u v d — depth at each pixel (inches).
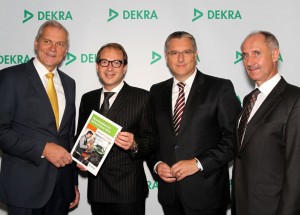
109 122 75.9
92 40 106.1
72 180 85.0
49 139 75.8
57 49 78.4
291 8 105.7
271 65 67.7
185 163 75.9
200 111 78.9
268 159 63.0
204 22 106.3
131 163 80.0
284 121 61.7
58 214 81.1
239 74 106.7
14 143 72.5
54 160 73.9
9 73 76.2
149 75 106.9
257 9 106.2
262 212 62.8
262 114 64.7
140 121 81.1
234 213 70.4
